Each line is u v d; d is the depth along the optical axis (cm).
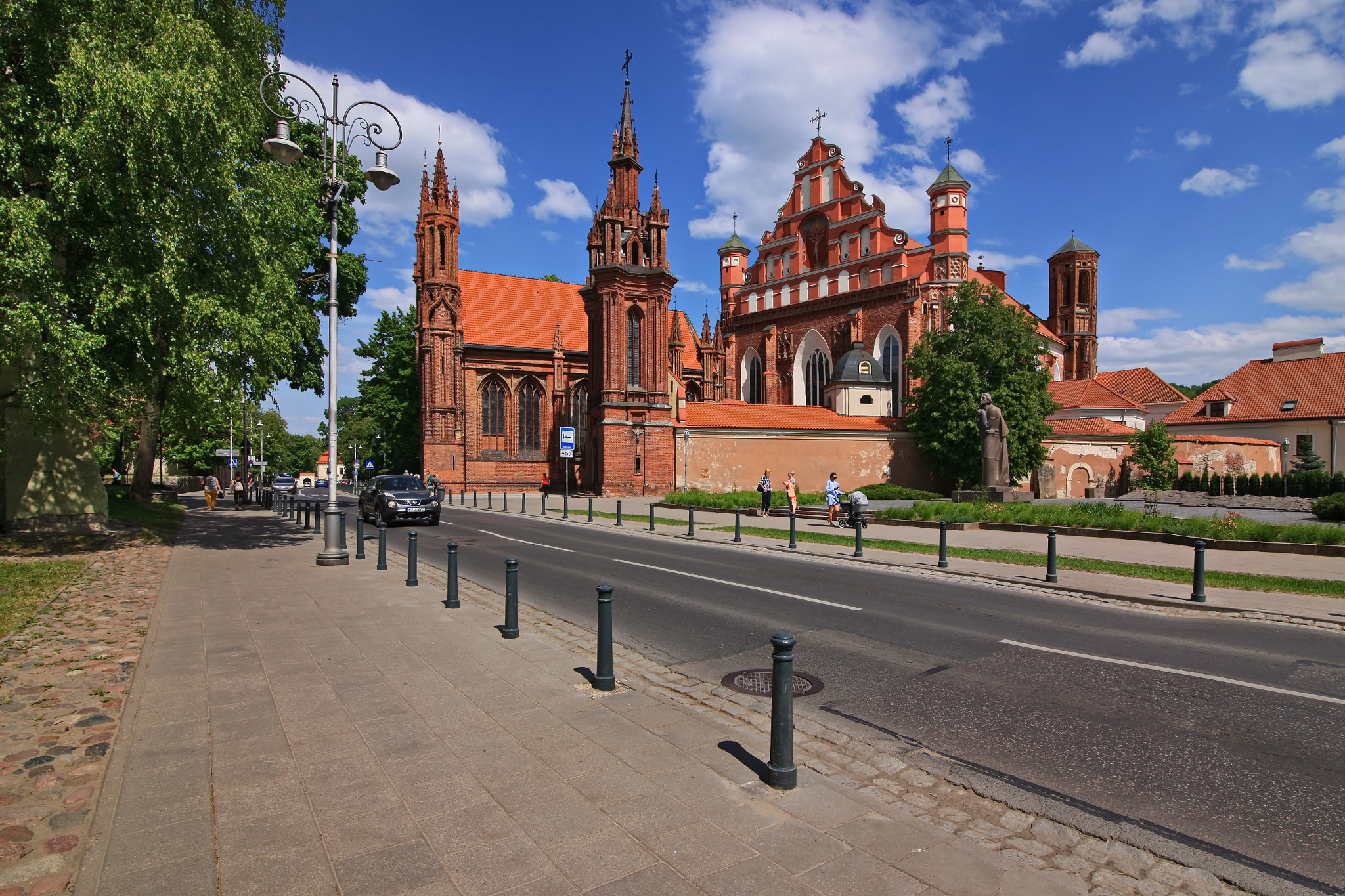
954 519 2286
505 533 2189
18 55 1388
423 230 5012
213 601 1014
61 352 1288
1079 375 7581
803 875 344
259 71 1747
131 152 1282
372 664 700
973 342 4228
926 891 334
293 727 531
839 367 4969
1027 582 1273
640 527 2420
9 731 516
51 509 1798
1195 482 4453
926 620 958
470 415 5172
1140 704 614
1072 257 7550
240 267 1573
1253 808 427
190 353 1416
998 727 561
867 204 5394
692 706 598
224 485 8431
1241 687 663
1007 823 409
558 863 352
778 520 2689
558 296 5831
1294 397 5450
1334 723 569
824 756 504
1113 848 380
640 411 4159
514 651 752
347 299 3616
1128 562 1498
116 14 1370
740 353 6197
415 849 363
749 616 970
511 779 446
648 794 428
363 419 7162
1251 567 1430
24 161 1406
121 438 4384
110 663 693
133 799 413
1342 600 1098
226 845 364
